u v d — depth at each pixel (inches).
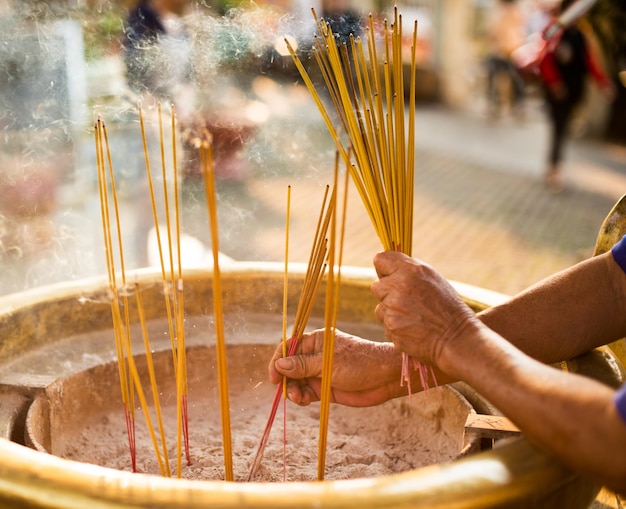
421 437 45.6
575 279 36.2
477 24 340.5
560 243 144.3
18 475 23.5
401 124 32.5
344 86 32.2
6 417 39.2
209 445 44.9
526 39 290.5
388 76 32.1
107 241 35.9
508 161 224.5
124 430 46.3
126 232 113.0
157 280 52.4
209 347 49.1
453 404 42.8
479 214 165.5
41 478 23.3
